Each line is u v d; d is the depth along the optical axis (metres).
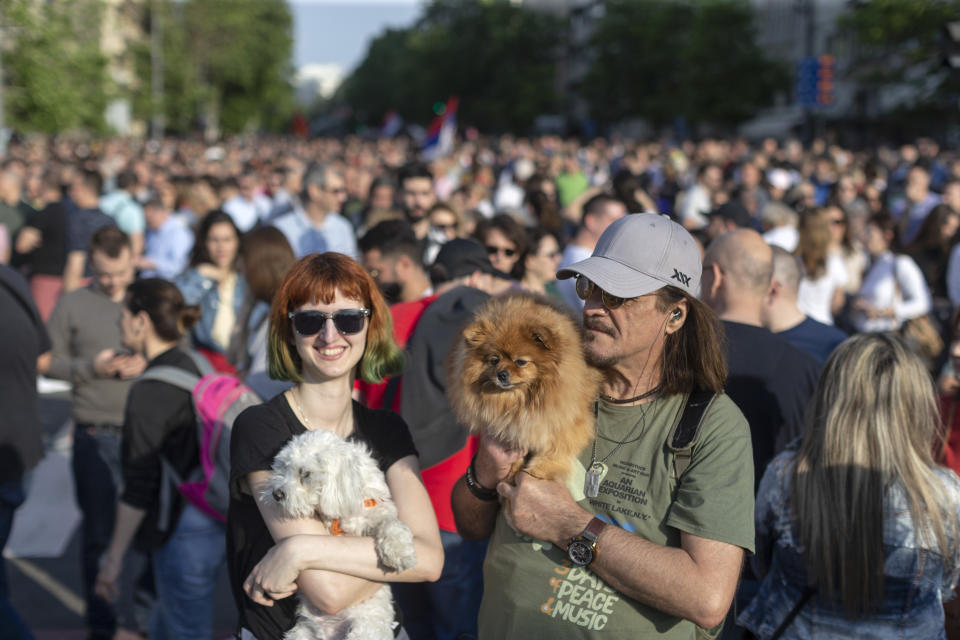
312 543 2.41
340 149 40.06
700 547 2.29
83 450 4.87
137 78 54.31
